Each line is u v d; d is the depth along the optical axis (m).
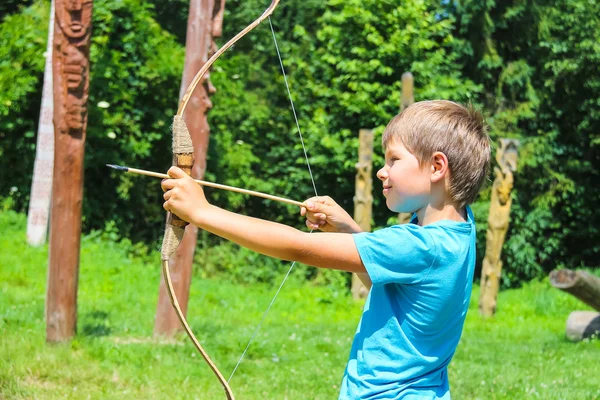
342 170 14.73
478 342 8.75
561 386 6.16
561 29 16.14
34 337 6.55
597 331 9.03
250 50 16.22
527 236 16.02
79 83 6.08
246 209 15.34
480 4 15.88
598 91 16.00
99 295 10.51
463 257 2.20
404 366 2.19
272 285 13.82
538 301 13.38
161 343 7.10
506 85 16.64
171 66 13.23
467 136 2.25
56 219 6.29
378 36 14.20
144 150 13.30
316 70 15.38
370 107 14.20
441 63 15.52
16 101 12.66
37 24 12.88
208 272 13.85
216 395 5.52
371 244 2.13
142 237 14.25
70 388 5.36
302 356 7.14
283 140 15.46
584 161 16.38
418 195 2.25
